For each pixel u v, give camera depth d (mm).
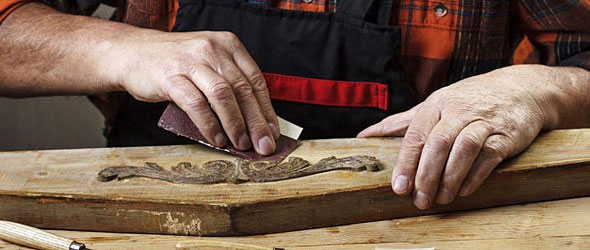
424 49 1510
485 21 1501
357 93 1479
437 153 1125
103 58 1396
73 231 1129
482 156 1139
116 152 1244
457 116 1190
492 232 1106
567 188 1186
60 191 1121
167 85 1255
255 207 1089
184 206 1086
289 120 1507
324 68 1468
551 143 1239
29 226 1097
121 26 1465
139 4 1531
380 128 1288
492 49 1533
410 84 1539
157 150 1253
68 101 2154
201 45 1288
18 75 1504
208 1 1482
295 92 1487
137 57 1335
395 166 1150
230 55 1301
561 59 1583
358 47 1454
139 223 1110
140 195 1108
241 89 1246
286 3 1480
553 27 1567
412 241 1089
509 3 1545
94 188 1131
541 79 1366
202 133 1239
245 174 1167
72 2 1672
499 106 1231
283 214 1104
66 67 1450
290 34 1466
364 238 1100
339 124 1504
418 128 1188
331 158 1210
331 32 1457
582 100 1397
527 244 1074
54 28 1495
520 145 1196
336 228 1126
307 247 1080
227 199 1095
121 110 1568
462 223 1131
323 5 1462
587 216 1141
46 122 2176
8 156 1228
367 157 1206
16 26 1513
